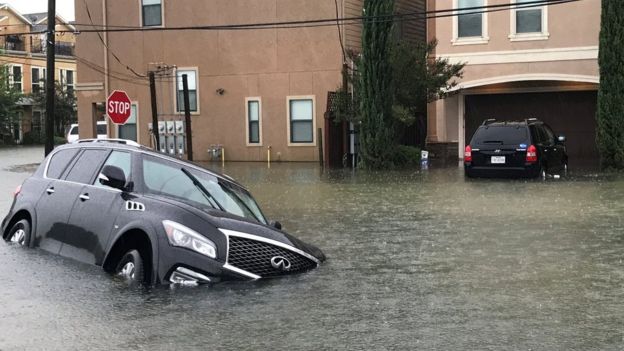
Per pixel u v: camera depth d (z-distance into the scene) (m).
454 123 27.78
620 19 20.92
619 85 21.11
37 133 56.31
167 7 30.92
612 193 15.16
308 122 29.02
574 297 6.56
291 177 21.31
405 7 31.83
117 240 7.22
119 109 18.88
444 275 7.60
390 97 24.27
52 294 6.60
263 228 7.56
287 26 28.94
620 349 5.05
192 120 30.88
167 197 7.51
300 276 7.50
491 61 25.77
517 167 18.73
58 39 61.75
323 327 5.64
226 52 30.14
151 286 6.82
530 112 27.48
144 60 31.67
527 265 8.04
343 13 28.11
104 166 8.20
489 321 5.79
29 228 8.95
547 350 5.04
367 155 24.38
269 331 5.53
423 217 12.21
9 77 53.91
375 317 5.94
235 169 25.30
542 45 25.11
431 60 24.84
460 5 25.97
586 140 26.97
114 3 31.94
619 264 8.02
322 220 12.05
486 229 10.73
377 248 9.30
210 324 5.70
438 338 5.34
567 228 10.63
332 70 28.44
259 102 29.72
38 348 5.07
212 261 6.88
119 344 5.18
